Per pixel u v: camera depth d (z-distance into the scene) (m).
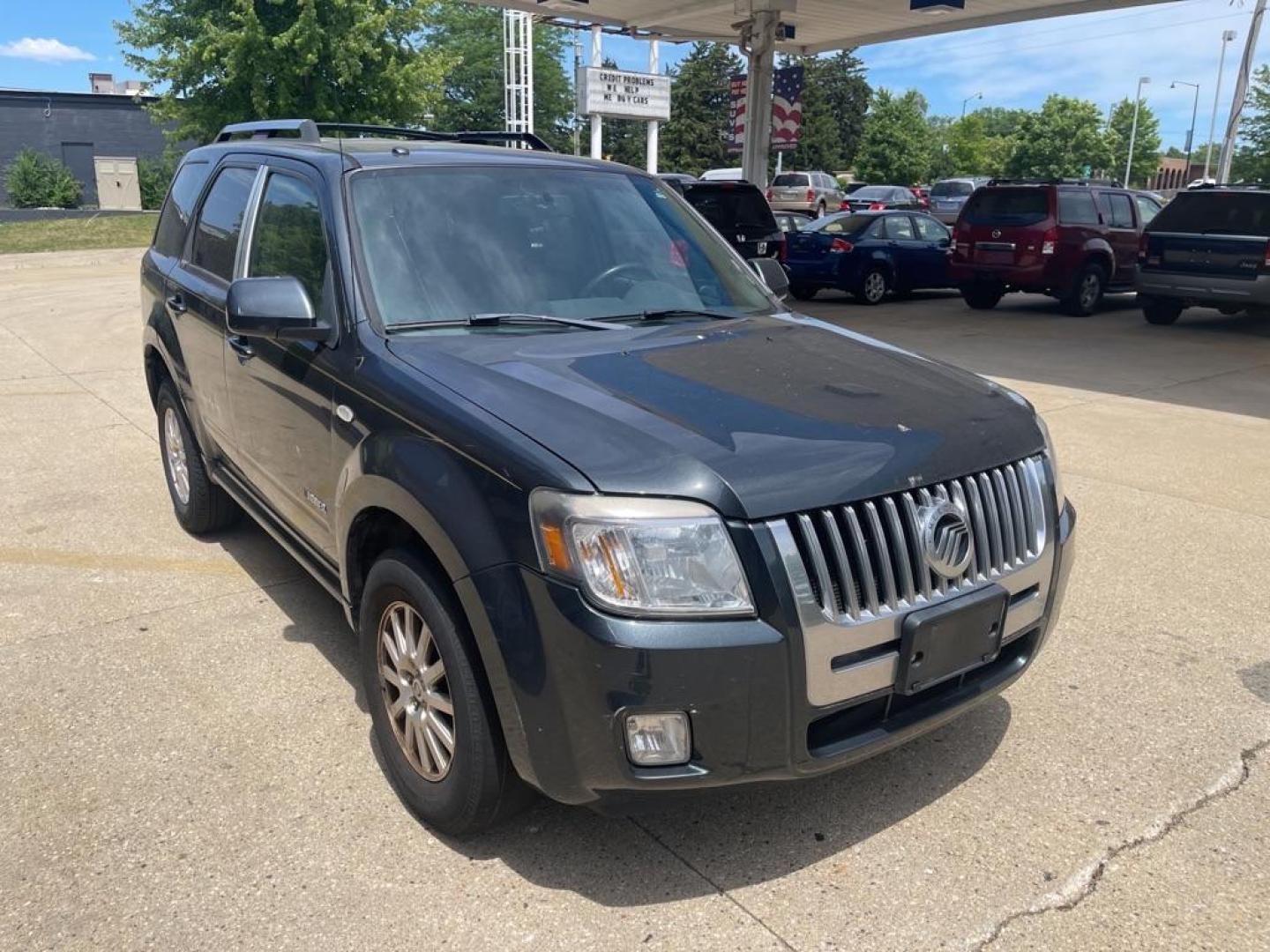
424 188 3.80
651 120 33.91
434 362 3.11
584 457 2.54
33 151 42.38
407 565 2.91
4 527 5.61
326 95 25.03
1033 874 2.89
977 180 35.00
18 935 2.60
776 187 38.50
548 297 3.68
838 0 16.47
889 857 2.96
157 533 5.53
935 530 2.71
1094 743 3.58
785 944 2.61
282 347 3.75
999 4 16.42
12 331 12.77
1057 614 3.26
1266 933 2.67
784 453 2.62
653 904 2.75
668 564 2.44
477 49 56.28
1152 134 83.62
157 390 5.64
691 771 2.50
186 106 25.34
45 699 3.77
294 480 3.82
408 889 2.79
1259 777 3.39
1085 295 15.45
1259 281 12.98
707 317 3.86
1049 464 3.21
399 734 3.15
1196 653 4.30
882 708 2.74
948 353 12.04
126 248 24.39
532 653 2.51
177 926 2.64
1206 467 7.11
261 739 3.53
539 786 2.62
